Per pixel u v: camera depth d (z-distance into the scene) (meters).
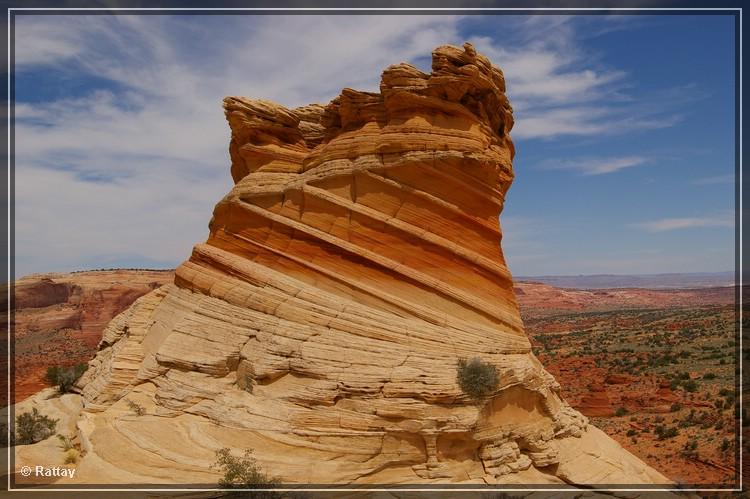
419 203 18.59
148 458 14.43
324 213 19.14
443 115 18.86
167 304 20.17
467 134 18.58
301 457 14.67
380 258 18.23
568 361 52.56
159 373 17.45
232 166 24.38
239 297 18.31
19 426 16.84
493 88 19.42
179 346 17.53
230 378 16.73
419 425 14.98
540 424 17.42
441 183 18.58
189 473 13.97
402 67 18.69
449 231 18.64
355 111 19.70
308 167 20.56
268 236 19.86
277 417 15.28
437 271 18.31
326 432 15.02
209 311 18.28
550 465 16.78
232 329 17.50
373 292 17.86
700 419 29.02
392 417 15.09
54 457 15.22
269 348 16.45
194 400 16.30
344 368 15.84
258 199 20.47
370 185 18.83
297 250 19.12
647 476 17.73
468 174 18.59
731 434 25.77
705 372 40.75
